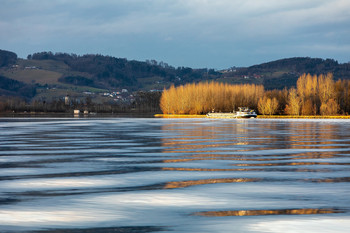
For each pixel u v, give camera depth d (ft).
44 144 177.06
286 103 629.92
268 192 81.92
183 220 64.59
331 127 317.63
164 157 133.69
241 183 90.63
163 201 75.36
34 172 104.99
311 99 596.70
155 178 96.84
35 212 68.54
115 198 77.51
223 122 440.86
